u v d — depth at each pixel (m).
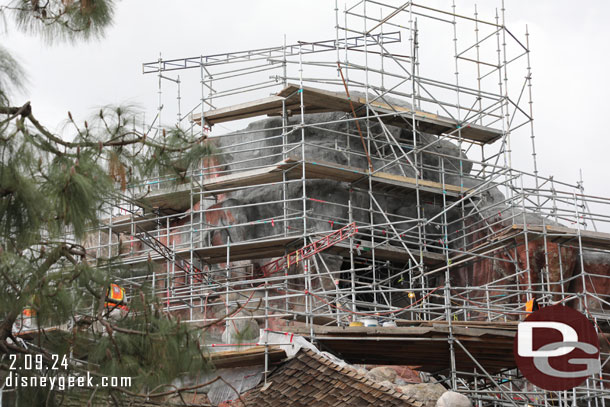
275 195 30.61
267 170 28.70
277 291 29.16
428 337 20.81
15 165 9.58
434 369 24.27
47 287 9.97
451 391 19.31
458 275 30.34
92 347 10.57
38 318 10.05
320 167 28.44
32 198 9.51
